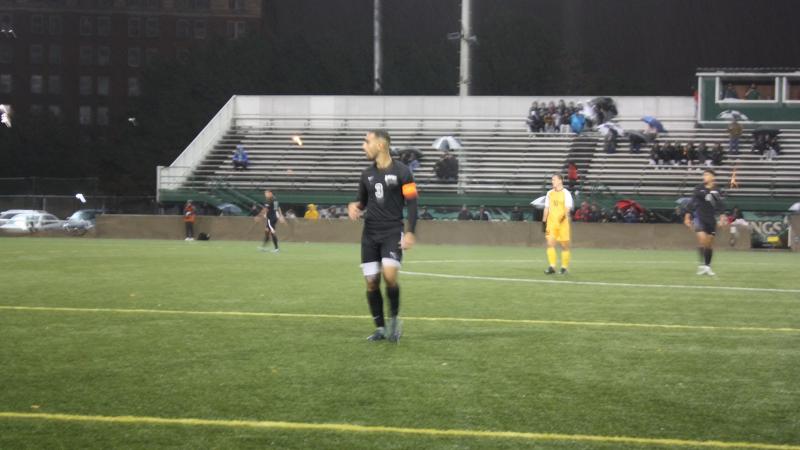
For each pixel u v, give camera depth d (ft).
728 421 20.66
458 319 38.19
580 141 154.10
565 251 67.21
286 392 23.24
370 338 31.91
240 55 235.81
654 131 151.84
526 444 18.70
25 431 19.47
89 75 383.24
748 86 154.92
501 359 28.17
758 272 70.23
